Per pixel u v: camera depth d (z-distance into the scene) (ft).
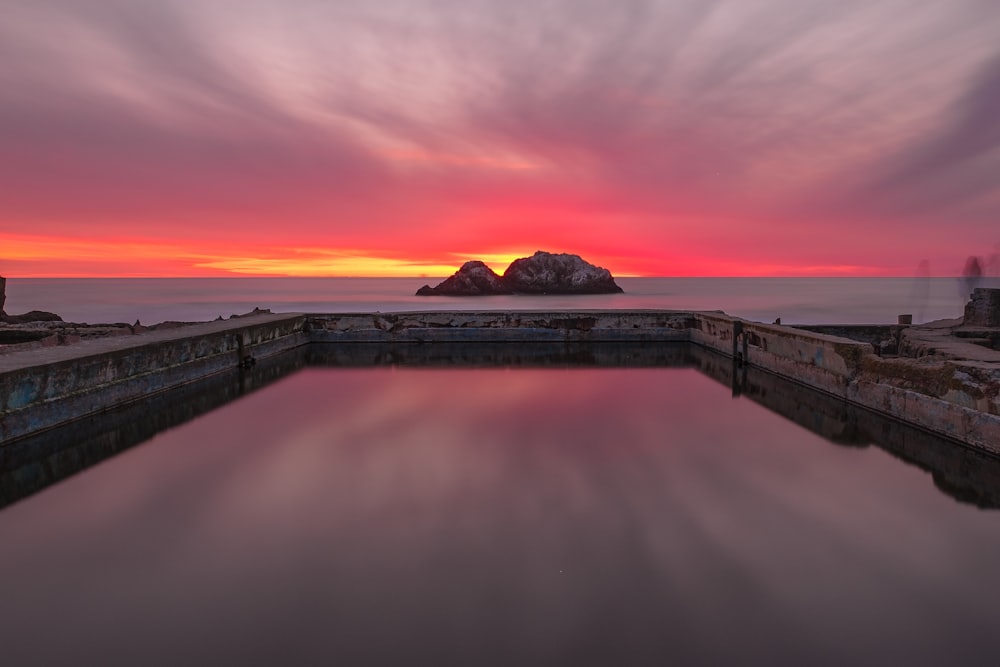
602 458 21.89
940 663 10.45
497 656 10.53
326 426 26.63
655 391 34.71
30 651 10.65
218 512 16.96
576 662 10.39
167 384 34.04
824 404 31.24
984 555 14.51
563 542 15.01
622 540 15.17
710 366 44.14
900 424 26.84
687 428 26.27
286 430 25.95
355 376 39.93
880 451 22.93
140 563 13.99
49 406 24.93
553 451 22.77
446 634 11.15
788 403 31.42
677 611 11.96
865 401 29.89
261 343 46.91
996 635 11.25
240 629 11.29
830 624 11.59
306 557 14.20
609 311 57.62
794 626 11.51
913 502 17.88
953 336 41.32
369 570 13.57
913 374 26.58
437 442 24.00
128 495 18.30
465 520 16.28
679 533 15.55
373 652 10.62
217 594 12.54
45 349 29.35
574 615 11.79
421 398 32.68
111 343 32.09
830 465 21.29
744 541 15.17
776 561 14.15
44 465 21.16
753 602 12.32
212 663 10.33
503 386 36.32
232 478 19.77
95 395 27.76
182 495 18.34
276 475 20.10
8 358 25.91
